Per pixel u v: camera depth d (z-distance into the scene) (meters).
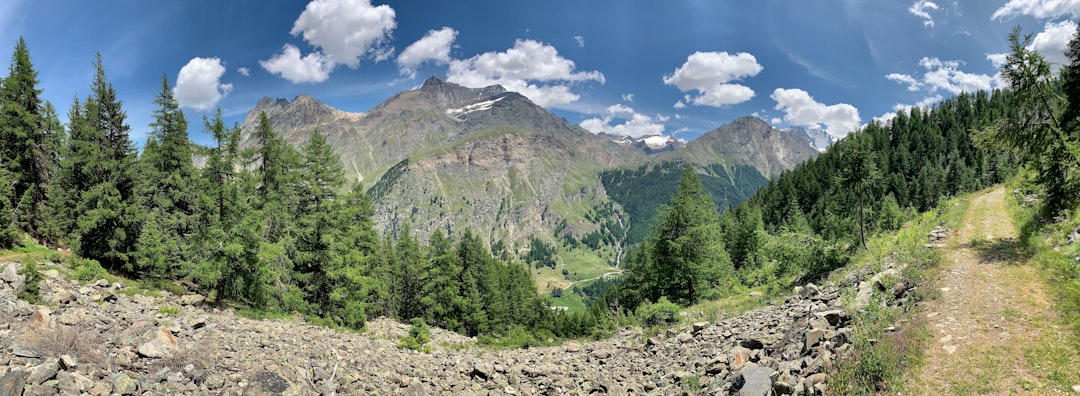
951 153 114.69
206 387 10.64
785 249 35.50
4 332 11.52
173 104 36.38
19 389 8.12
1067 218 19.52
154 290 26.86
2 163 33.84
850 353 11.06
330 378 13.52
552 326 83.75
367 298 43.59
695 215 40.19
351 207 35.88
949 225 27.81
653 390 15.42
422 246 58.88
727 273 44.56
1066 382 8.76
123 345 12.23
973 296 13.73
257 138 31.75
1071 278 13.56
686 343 21.12
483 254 64.88
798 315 18.53
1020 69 20.78
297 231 31.72
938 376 9.74
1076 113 20.77
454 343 34.75
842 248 32.53
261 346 15.64
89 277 25.02
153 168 35.34
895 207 46.47
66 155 33.06
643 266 54.38
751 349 16.56
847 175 32.38
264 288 29.66
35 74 36.47
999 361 9.87
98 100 34.41
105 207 32.12
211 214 28.38
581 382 16.84
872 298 14.56
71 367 9.67
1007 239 20.94
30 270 18.31
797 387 10.30
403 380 14.84
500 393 14.96
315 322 31.00
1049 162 20.05
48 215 34.72
